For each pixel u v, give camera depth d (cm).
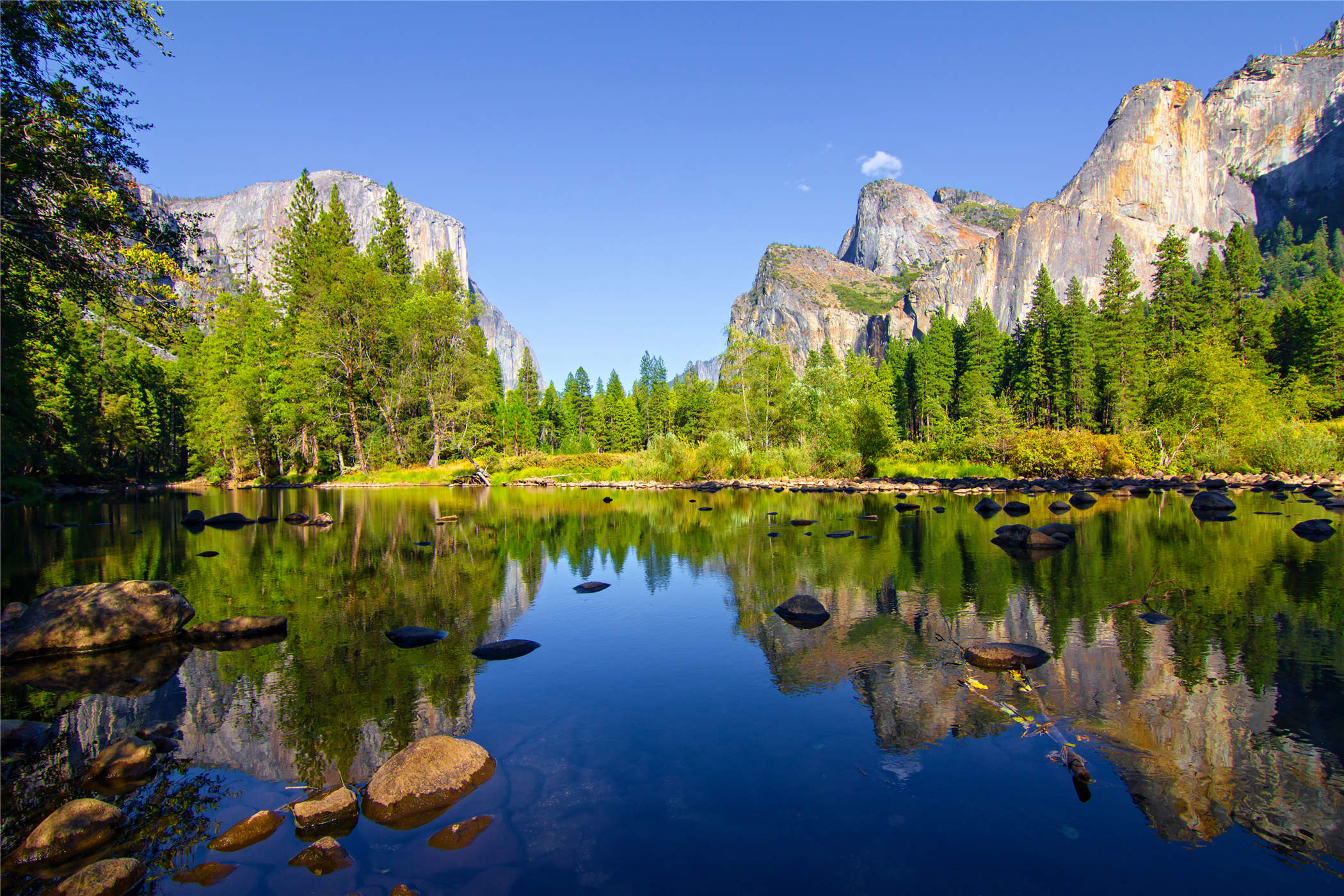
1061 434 3622
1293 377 4869
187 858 373
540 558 1454
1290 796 429
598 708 596
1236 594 968
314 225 5803
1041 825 400
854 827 400
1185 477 3262
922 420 7556
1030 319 7062
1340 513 1898
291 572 1298
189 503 3112
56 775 484
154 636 825
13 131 938
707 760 491
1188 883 342
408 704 611
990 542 1523
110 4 1011
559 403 9812
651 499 3133
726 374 5769
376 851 379
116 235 1080
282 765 494
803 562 1323
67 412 3934
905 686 638
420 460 5062
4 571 1281
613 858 369
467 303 5597
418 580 1213
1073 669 673
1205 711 562
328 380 4397
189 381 5441
